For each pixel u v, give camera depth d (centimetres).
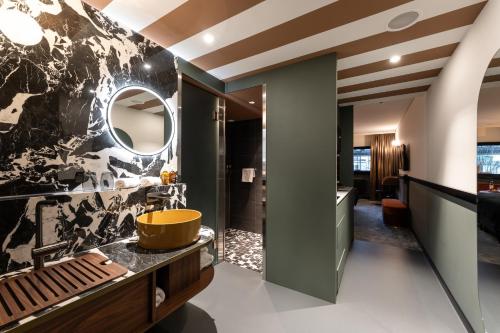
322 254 194
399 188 578
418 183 340
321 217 194
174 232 120
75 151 122
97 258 109
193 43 174
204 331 156
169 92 181
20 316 69
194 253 135
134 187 142
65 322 78
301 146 204
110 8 135
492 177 134
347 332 155
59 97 116
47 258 108
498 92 126
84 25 126
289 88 211
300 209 204
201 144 259
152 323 105
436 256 238
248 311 178
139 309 101
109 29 139
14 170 101
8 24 100
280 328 159
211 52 188
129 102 150
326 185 192
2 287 85
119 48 145
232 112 336
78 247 118
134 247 124
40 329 72
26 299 77
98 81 133
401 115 492
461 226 172
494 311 131
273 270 221
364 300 192
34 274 94
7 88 99
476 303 147
